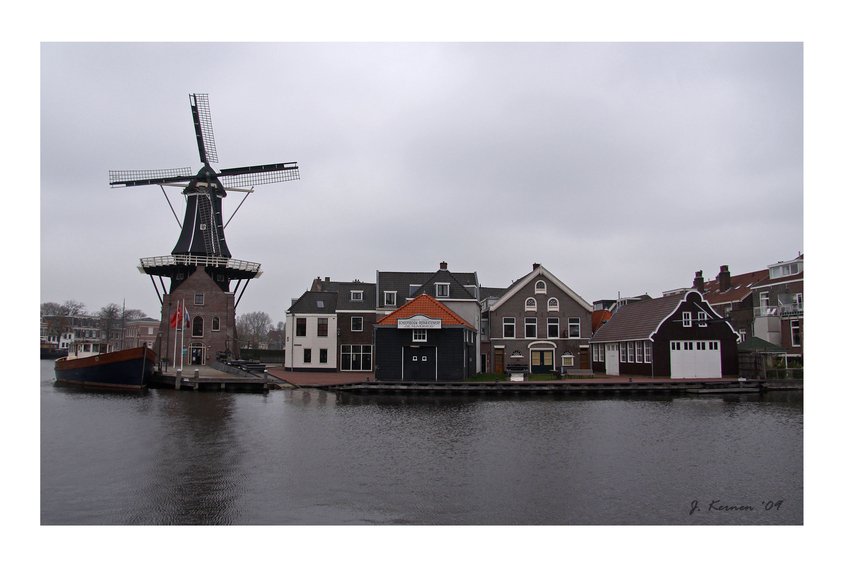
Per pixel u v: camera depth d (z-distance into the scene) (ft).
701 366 148.36
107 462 57.62
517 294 165.37
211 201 202.59
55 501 45.80
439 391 128.26
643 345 153.17
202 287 191.31
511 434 74.33
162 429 75.51
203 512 43.68
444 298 170.30
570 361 162.81
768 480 53.26
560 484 51.47
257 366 152.46
